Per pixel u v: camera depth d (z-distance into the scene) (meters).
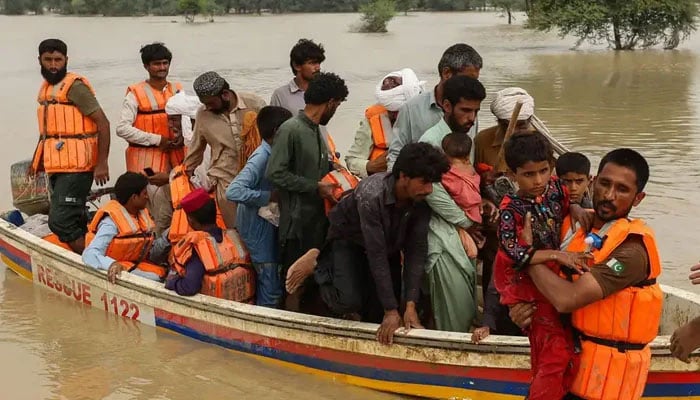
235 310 5.98
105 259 6.84
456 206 5.41
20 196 8.59
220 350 6.23
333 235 5.29
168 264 7.23
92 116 7.81
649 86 22.12
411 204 5.10
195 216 6.30
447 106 5.50
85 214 7.98
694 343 3.96
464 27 57.94
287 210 5.96
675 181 10.95
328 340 5.57
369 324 5.42
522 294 4.04
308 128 5.88
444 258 5.45
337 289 5.36
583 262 3.75
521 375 5.02
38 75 27.22
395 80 6.61
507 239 3.95
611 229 3.82
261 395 5.55
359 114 17.17
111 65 30.88
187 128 7.89
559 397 3.99
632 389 3.92
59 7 99.62
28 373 5.98
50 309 7.16
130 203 7.04
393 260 5.55
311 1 95.38
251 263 6.47
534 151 3.97
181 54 36.16
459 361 5.14
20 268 7.95
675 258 7.95
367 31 53.84
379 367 5.43
